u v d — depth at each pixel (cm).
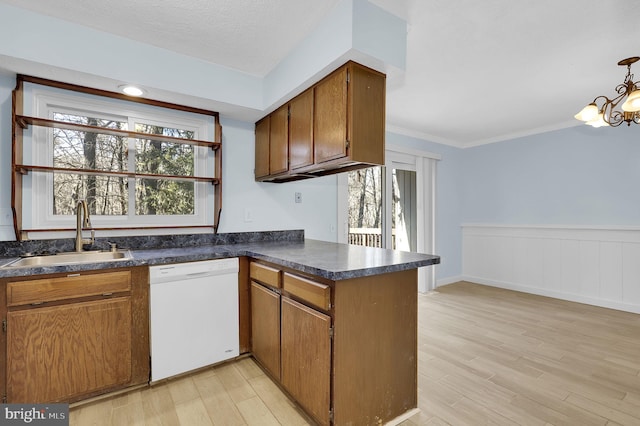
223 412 173
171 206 260
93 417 168
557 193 403
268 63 240
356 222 459
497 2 169
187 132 267
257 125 292
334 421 145
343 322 148
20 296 159
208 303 213
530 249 428
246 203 290
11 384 158
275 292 197
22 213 202
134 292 191
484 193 480
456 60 233
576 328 299
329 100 195
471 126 411
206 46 216
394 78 199
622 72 251
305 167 219
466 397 187
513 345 261
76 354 173
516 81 269
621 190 354
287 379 182
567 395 189
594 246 373
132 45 208
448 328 300
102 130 211
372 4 173
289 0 170
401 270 162
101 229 218
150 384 199
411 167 442
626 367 222
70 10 178
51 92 209
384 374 163
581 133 384
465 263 503
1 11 172
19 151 195
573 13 176
